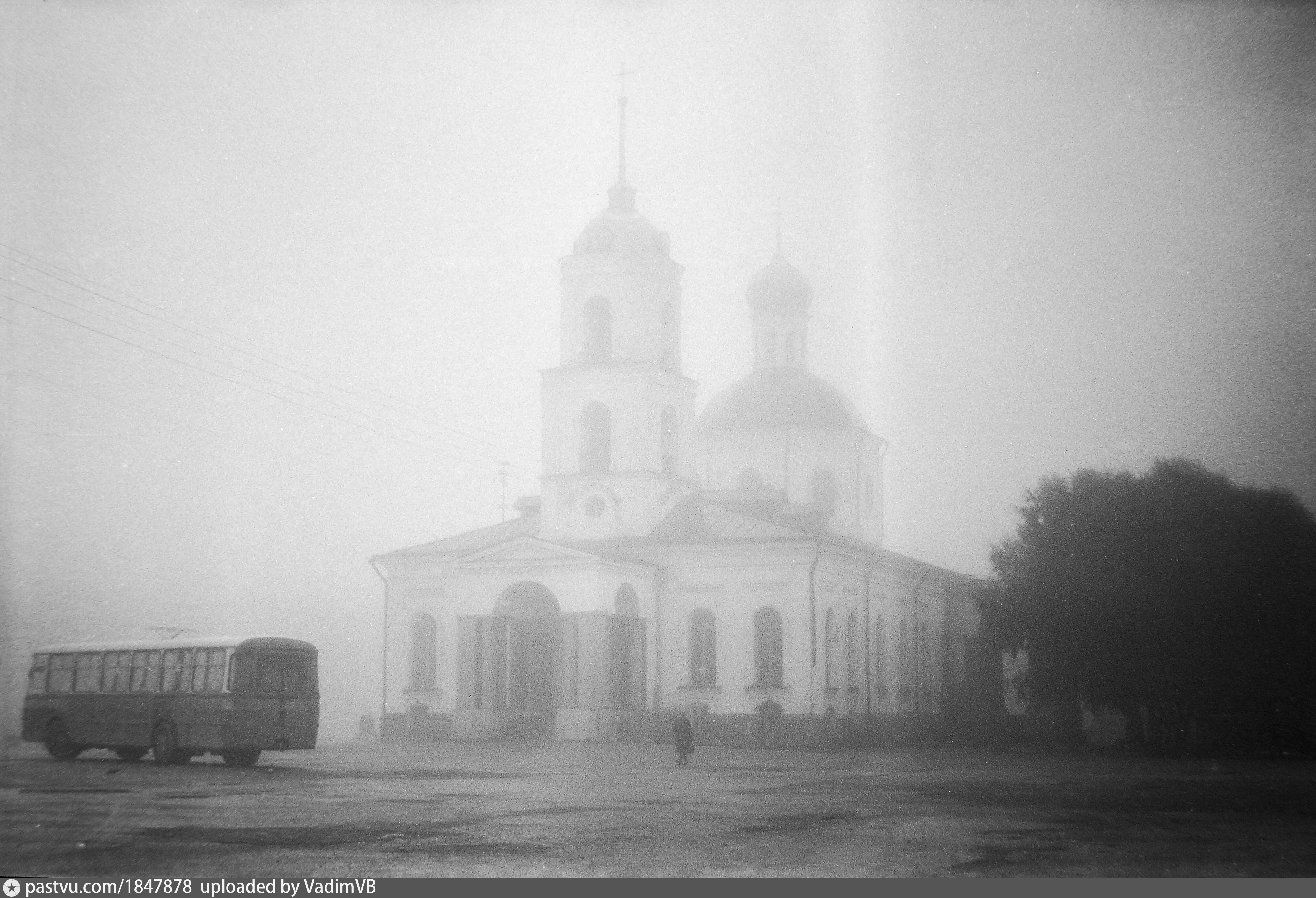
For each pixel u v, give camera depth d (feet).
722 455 193.16
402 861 59.36
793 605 166.81
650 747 154.81
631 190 187.83
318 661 114.21
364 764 121.49
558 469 182.29
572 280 183.73
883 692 178.09
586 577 163.12
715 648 170.09
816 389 191.01
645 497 177.68
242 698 108.68
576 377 181.98
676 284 187.01
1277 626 132.67
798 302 197.16
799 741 160.45
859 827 71.56
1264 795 89.25
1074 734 154.92
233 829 68.90
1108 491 142.10
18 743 147.95
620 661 167.73
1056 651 138.51
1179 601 135.33
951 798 86.84
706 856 61.11
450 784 97.71
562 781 101.55
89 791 87.35
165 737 111.86
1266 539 135.85
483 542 183.32
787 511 184.55
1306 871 58.08
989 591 144.97
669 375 183.73
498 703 168.76
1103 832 69.62
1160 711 134.21
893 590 183.42
